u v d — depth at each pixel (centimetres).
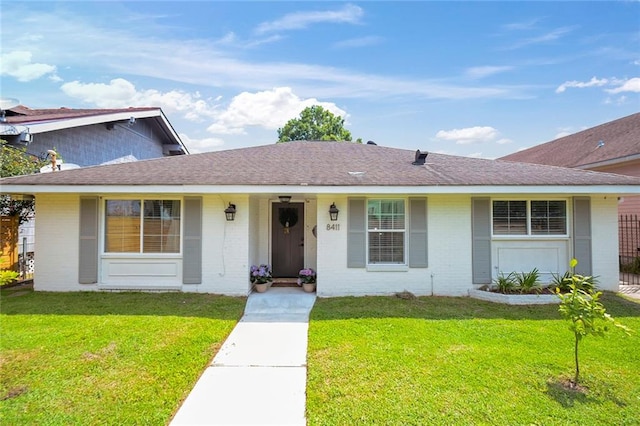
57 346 528
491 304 793
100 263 888
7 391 407
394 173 892
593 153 1495
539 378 443
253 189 799
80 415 365
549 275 895
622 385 428
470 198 890
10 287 941
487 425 350
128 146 1636
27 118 1123
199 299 814
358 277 890
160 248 892
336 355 513
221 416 378
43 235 884
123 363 480
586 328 434
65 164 1232
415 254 886
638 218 1288
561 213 905
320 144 1334
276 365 500
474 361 489
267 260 1071
